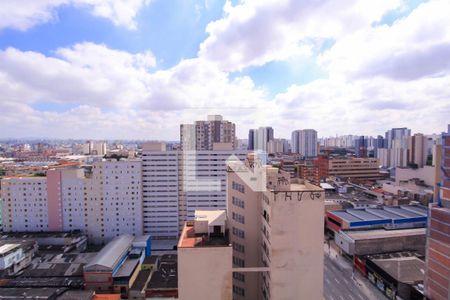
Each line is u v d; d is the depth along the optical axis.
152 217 100.81
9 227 97.25
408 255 71.31
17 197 97.12
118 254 70.06
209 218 36.12
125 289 61.91
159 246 94.38
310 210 30.81
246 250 35.69
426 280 51.72
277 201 30.61
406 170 146.38
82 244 91.62
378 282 62.25
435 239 50.12
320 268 31.03
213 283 30.17
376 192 128.62
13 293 53.09
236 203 36.56
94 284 61.44
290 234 30.70
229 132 102.81
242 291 36.12
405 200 111.69
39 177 100.56
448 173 50.41
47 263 70.94
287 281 30.73
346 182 158.00
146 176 99.94
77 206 98.06
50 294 52.47
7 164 179.12
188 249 30.02
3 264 66.62
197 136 101.19
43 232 94.88
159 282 58.50
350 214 95.50
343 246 79.00
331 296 58.81
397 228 88.06
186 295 30.03
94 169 97.94
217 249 30.11
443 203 50.84
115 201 98.31
